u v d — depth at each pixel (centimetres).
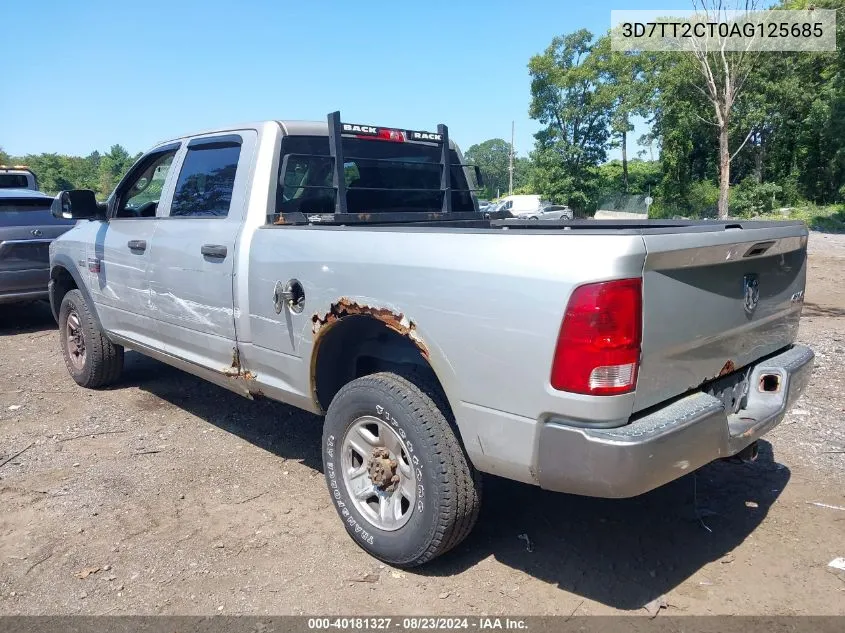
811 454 445
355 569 325
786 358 350
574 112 4862
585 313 245
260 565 328
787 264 347
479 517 373
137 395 588
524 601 299
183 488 410
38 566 328
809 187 4241
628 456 242
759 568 322
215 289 412
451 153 543
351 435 338
